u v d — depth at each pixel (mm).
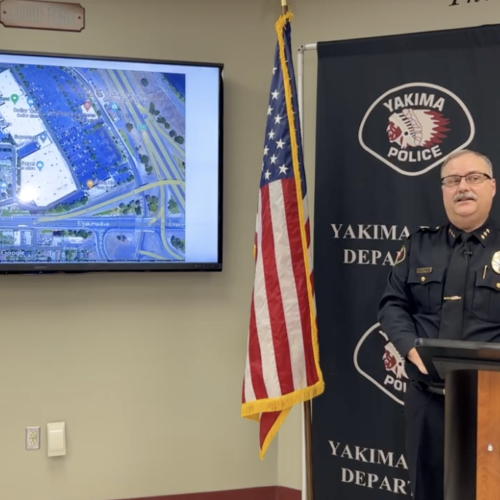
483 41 1856
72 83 2117
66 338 2240
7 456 2230
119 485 2311
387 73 1952
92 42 2205
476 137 1868
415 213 1933
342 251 2014
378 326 1981
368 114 1975
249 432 2393
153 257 2201
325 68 2012
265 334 1783
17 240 2111
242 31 2305
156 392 2316
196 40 2273
